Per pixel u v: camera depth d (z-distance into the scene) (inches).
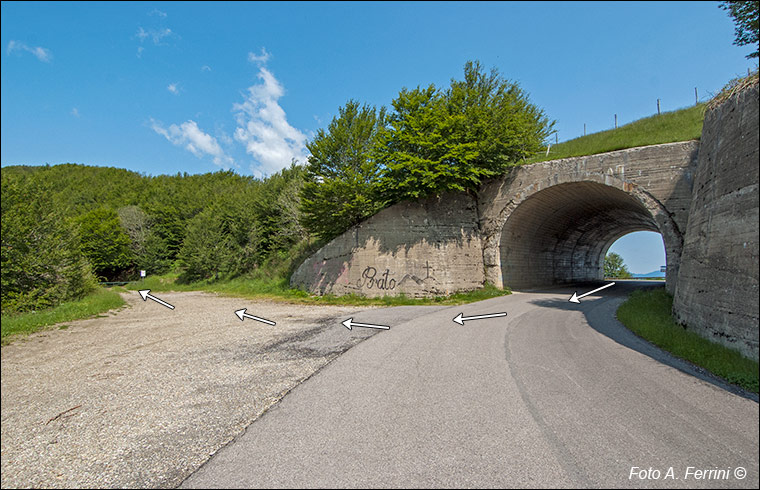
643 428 161.9
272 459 142.9
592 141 949.8
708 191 369.1
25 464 147.5
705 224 360.8
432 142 798.5
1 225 683.4
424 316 522.9
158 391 230.1
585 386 216.1
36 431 177.9
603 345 319.9
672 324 381.1
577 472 128.1
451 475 127.7
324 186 869.2
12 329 488.7
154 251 2105.1
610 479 123.5
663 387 213.8
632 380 226.1
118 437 169.0
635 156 700.7
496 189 890.7
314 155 932.6
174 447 157.6
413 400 199.2
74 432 175.8
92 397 223.1
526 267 1035.3
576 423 167.5
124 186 3235.7
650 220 1122.0
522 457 138.8
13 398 225.5
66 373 280.4
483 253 903.7
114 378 261.7
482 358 281.9
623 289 947.3
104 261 2031.3
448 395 205.3
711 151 382.9
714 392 205.8
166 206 2317.9
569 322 439.2
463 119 781.3
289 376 251.9
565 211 1007.0
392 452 144.9
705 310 329.7
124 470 140.5
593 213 1096.2
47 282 744.3
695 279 363.3
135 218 2198.6
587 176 753.6
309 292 1034.1
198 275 1743.4
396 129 825.5
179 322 558.3
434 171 791.7
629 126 964.0
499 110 837.2
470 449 145.6
